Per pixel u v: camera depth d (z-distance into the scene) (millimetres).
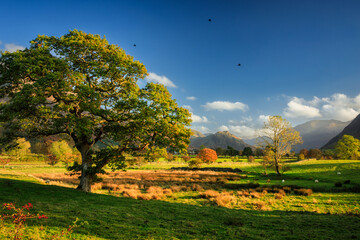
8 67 16875
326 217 15500
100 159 20484
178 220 12867
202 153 101688
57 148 62562
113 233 8570
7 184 16969
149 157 21562
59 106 15398
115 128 19469
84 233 7965
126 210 14008
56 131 20188
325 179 41750
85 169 20172
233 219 13438
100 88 19609
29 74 15938
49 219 8922
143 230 9688
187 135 20922
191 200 22562
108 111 17797
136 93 19266
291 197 25297
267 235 10734
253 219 14492
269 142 55656
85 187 20109
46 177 36500
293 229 12180
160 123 18734
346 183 35188
